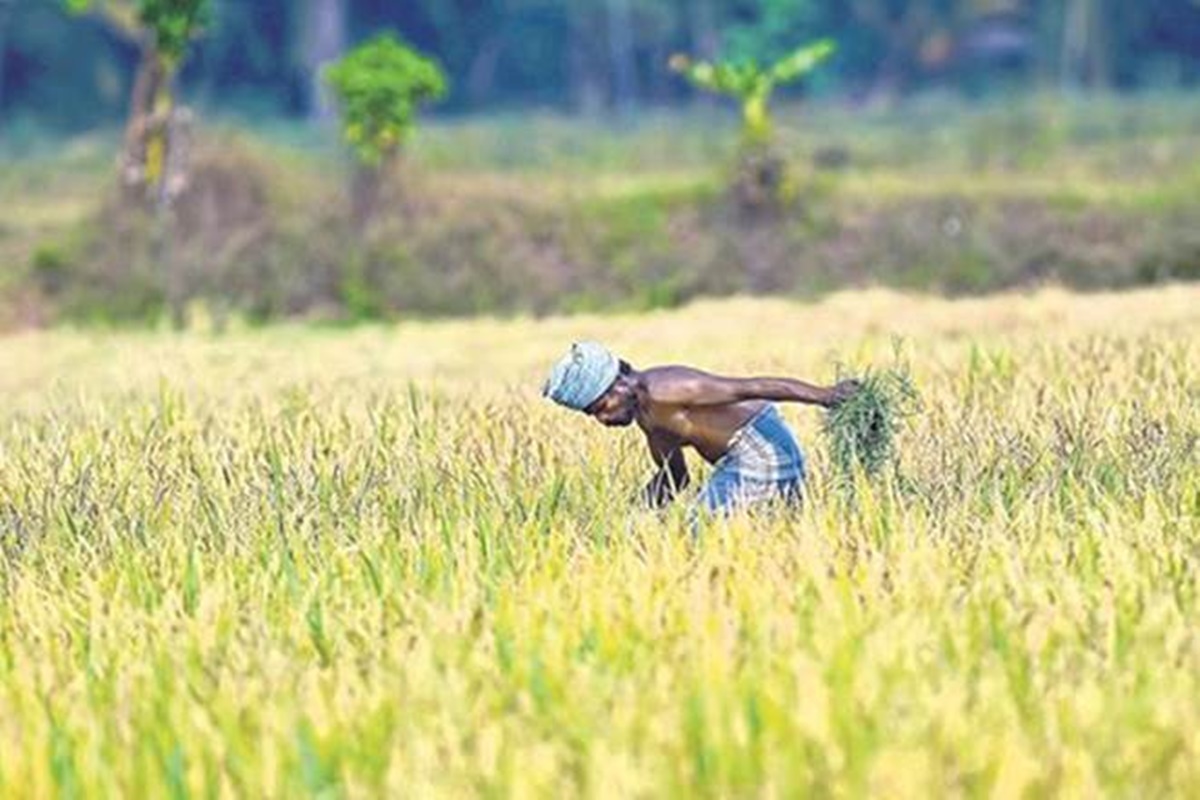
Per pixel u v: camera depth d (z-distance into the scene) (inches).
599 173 3885.3
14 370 2509.8
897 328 2377.0
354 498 1173.7
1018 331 2197.3
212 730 777.6
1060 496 1114.1
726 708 741.9
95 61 6712.6
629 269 3326.8
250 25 6884.8
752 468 1085.8
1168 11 7381.9
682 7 6993.1
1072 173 3740.2
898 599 891.4
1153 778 709.9
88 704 823.7
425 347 2554.1
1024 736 728.3
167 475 1280.8
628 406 1076.5
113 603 969.5
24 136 6264.8
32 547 1141.7
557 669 813.9
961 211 3380.9
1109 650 812.6
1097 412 1355.8
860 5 7126.0
